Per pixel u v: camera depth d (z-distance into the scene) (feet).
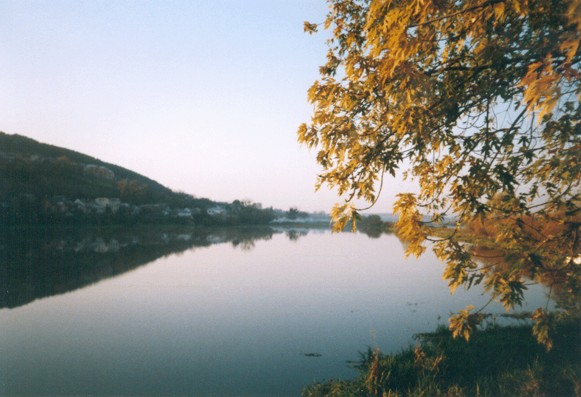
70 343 44.37
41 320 54.80
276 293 70.18
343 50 19.99
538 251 16.49
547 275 15.75
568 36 9.31
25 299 68.49
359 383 27.99
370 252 148.15
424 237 17.79
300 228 468.75
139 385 32.35
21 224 302.86
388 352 36.73
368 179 16.76
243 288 75.61
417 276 86.89
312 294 68.44
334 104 17.42
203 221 441.68
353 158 16.65
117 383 32.73
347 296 65.72
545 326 16.30
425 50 14.17
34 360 39.04
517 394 21.68
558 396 20.48
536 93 8.97
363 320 49.93
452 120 16.01
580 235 16.49
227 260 124.57
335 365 35.24
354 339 42.34
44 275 94.68
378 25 13.91
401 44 12.43
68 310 60.39
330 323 49.49
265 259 125.70
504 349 29.84
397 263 112.37
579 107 14.83
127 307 61.72
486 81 15.43
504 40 14.85
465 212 16.94
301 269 101.19
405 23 12.42
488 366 27.40
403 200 18.54
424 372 27.32
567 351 25.82
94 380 33.76
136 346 43.14
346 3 19.81
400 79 13.57
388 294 66.28
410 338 41.06
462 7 13.35
